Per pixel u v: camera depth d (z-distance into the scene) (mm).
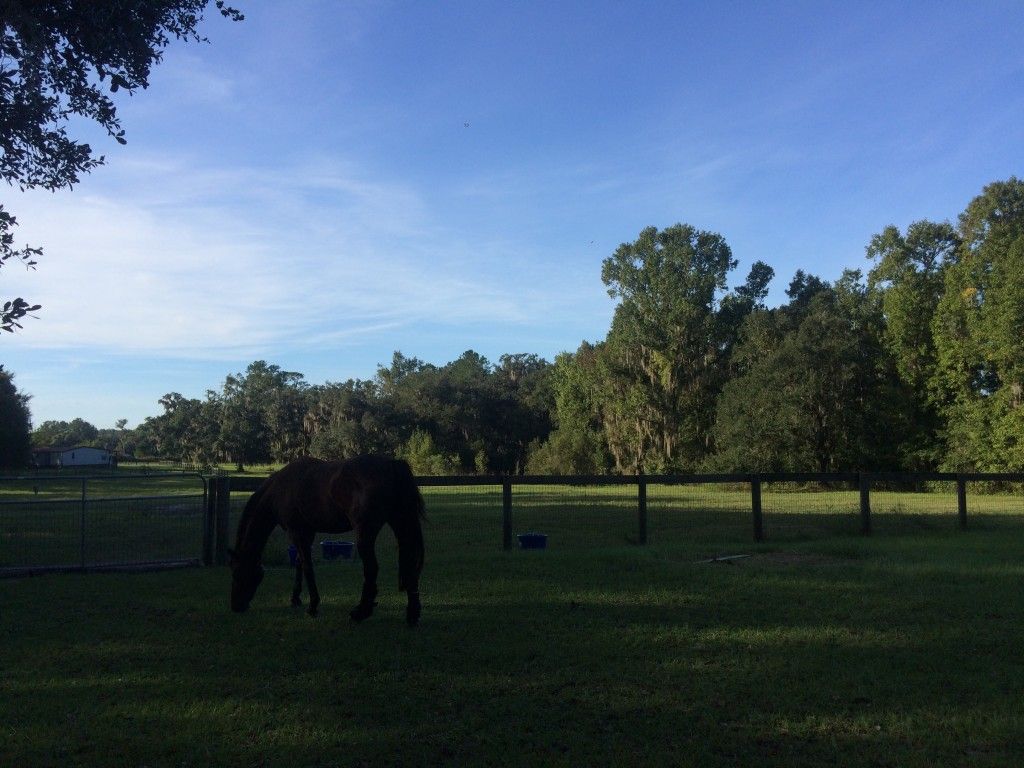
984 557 11094
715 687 5344
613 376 53844
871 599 8102
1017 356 38812
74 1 6824
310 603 7543
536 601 8062
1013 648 6254
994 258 41312
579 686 5383
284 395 87688
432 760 4184
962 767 4055
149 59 7551
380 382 85312
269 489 7914
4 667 5887
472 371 87250
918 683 5406
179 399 100688
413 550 7156
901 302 45656
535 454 57469
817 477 13922
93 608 7926
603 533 15031
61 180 7672
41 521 14562
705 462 47312
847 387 43844
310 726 4668
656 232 53500
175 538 12617
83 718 4809
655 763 4129
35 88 6977
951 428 42344
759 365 44875
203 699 5152
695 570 9852
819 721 4715
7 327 5578
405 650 6277
